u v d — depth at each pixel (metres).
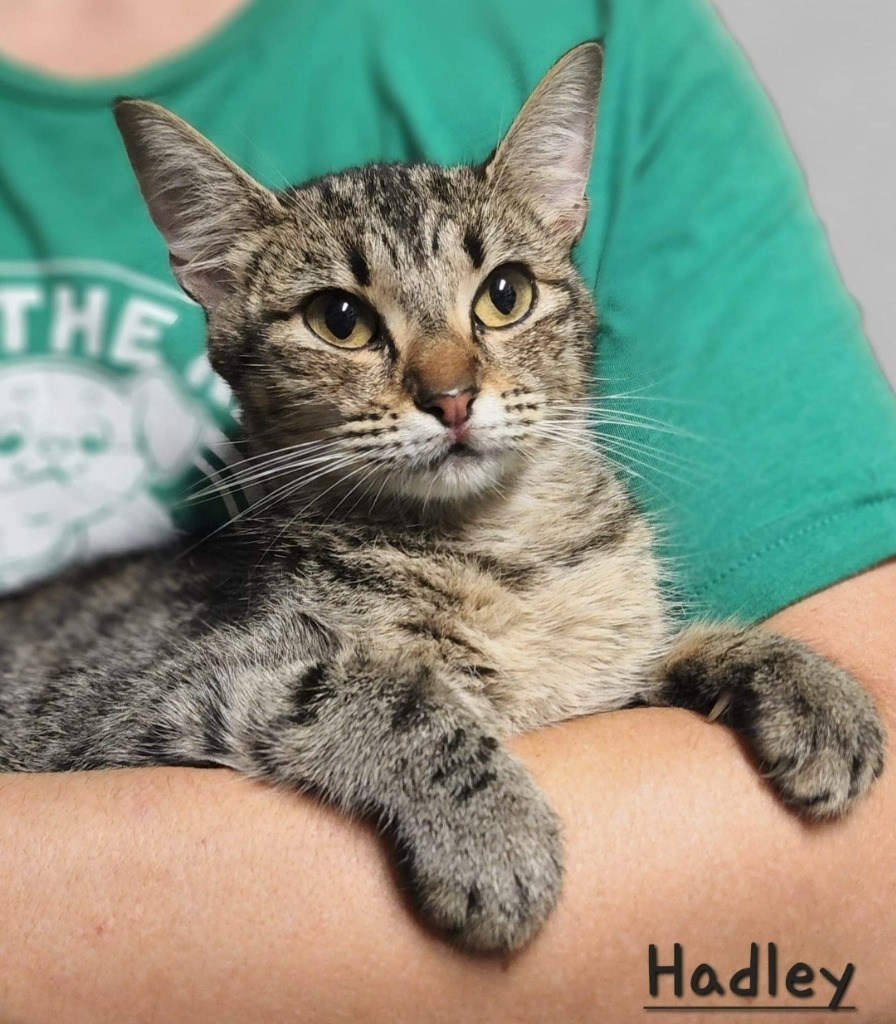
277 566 0.44
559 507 0.45
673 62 0.46
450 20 0.48
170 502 0.47
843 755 0.39
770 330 0.44
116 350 0.47
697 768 0.39
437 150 0.47
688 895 0.37
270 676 0.41
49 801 0.38
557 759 0.39
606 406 0.45
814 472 0.43
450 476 0.42
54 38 0.47
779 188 0.45
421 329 0.42
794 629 0.42
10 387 0.46
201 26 0.48
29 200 0.47
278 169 0.48
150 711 0.42
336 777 0.38
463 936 0.36
